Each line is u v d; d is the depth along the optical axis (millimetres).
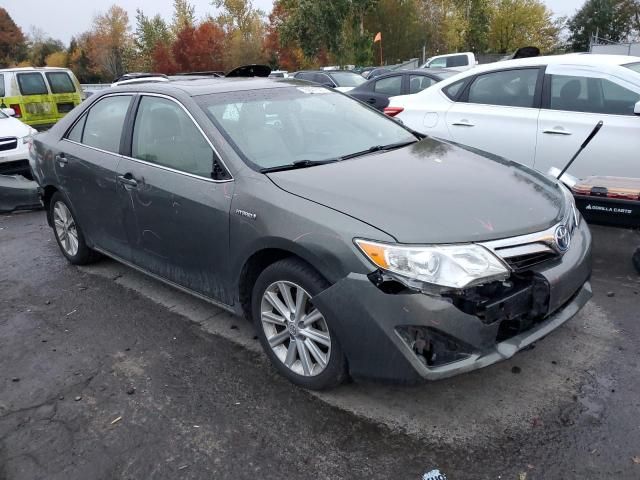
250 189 3150
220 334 3814
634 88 4898
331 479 2496
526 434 2684
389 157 3555
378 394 3051
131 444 2797
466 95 5941
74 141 4738
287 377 3180
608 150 4957
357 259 2617
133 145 4055
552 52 57781
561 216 3008
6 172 7828
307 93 4215
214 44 53719
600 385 3006
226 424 2895
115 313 4215
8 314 4328
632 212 4039
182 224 3555
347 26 33562
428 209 2768
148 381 3316
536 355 3316
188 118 3629
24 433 2932
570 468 2469
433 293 2514
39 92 14328
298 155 3527
